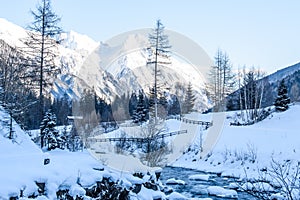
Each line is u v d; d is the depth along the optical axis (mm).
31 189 6102
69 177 7004
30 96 20203
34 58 20734
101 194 7141
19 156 8414
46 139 18469
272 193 7668
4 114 13609
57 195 6512
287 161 19547
